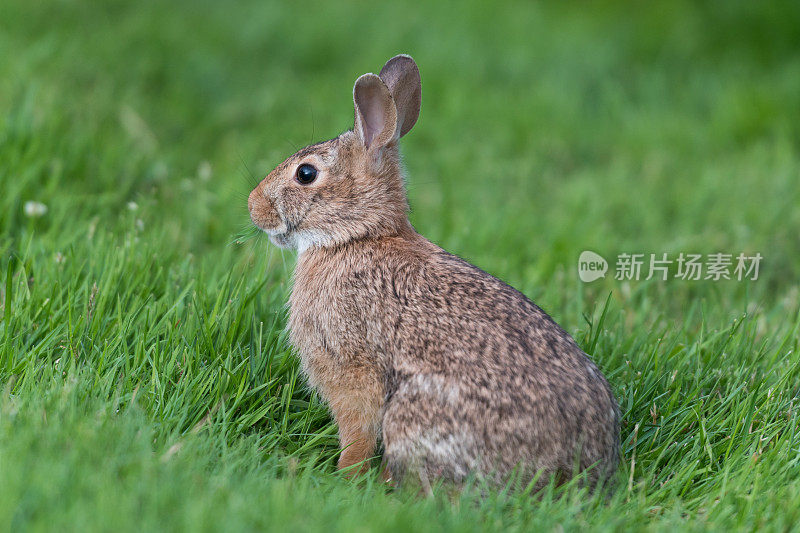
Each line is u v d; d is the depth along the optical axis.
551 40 26.81
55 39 20.17
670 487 8.55
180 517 6.55
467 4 29.39
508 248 14.78
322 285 9.20
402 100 10.09
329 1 28.50
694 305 12.27
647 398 10.02
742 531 7.71
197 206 14.20
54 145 14.25
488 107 21.77
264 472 7.96
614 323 11.91
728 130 21.33
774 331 12.25
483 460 8.02
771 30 27.55
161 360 9.12
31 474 6.71
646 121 22.00
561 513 7.61
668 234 16.19
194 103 20.25
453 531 7.04
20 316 9.52
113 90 19.00
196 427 8.34
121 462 7.21
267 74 22.89
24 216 12.48
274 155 17.38
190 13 25.19
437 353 8.32
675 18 28.77
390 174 9.66
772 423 9.49
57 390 8.18
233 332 9.70
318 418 9.44
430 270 8.88
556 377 8.18
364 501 7.61
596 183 18.53
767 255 15.17
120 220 12.68
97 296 10.13
